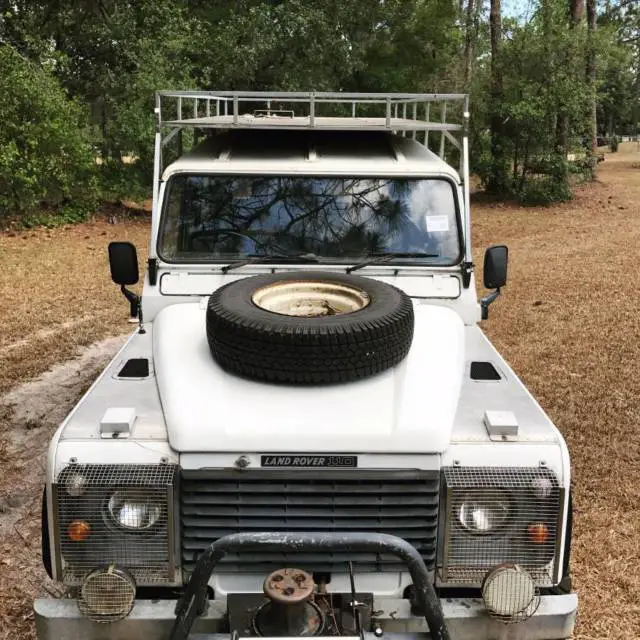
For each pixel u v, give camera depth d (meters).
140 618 2.45
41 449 5.30
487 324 8.41
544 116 19.34
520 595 2.43
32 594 3.67
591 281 10.49
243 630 2.40
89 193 16.06
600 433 5.47
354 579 2.60
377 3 20.84
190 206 3.77
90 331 8.09
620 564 3.88
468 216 3.80
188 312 3.45
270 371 2.74
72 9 17.83
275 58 18.47
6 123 14.01
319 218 3.77
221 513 2.54
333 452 2.51
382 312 2.88
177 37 16.55
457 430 2.67
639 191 23.05
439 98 3.82
